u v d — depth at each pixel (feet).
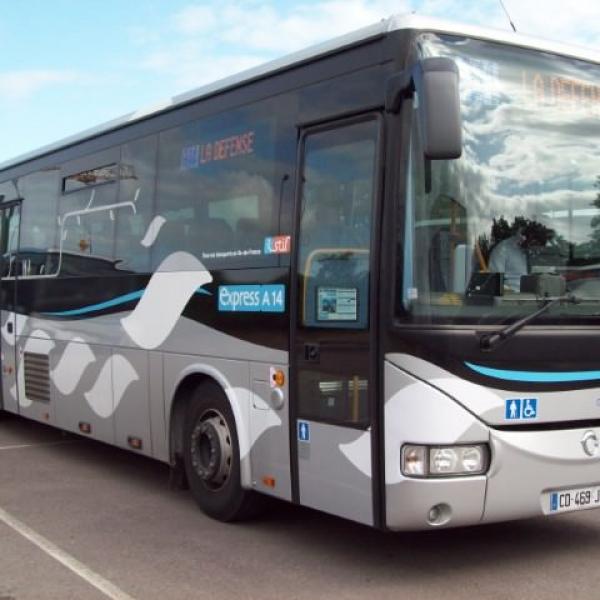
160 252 24.18
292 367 18.76
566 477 16.96
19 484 26.17
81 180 28.96
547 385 16.83
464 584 17.16
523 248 17.12
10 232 34.17
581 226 17.92
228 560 18.74
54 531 20.99
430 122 15.28
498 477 16.16
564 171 17.88
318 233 18.42
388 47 17.07
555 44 18.29
